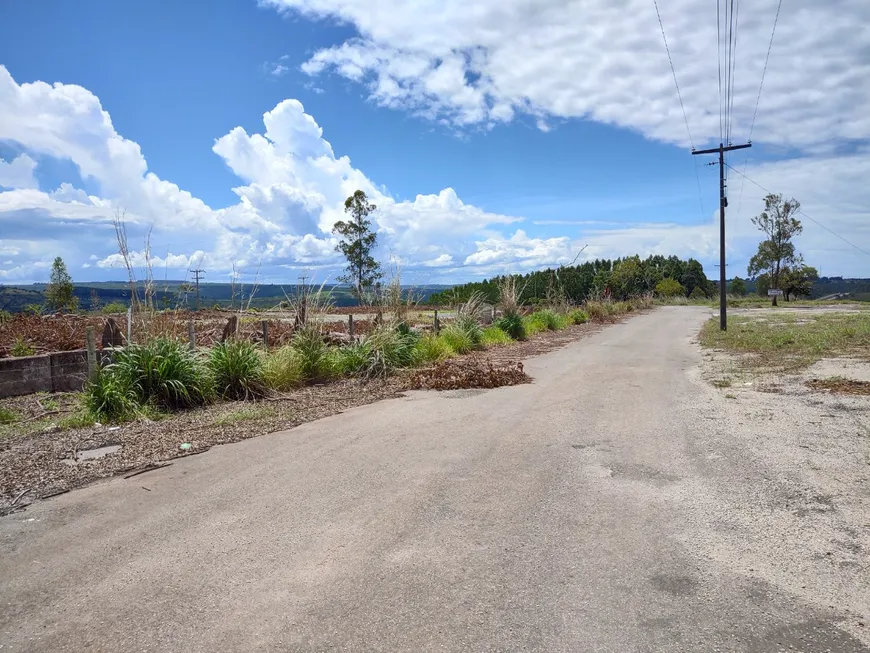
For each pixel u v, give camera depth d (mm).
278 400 8789
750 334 18422
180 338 9453
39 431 6871
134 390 7820
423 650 2645
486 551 3615
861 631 2754
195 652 2658
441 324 16656
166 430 6902
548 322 23172
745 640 2699
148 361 8023
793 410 7215
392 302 13641
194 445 6219
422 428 6867
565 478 4949
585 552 3588
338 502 4484
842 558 3455
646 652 2617
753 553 3543
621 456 5551
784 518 4027
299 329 11000
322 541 3795
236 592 3174
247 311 11055
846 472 4883
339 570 3398
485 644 2684
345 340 12188
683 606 2988
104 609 3037
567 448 5863
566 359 13555
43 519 4273
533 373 11305
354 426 7047
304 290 11461
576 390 9188
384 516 4191
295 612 2965
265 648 2678
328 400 8797
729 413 7207
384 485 4855
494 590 3154
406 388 9750
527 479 4938
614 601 3039
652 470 5117
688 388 9172
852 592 3092
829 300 52750
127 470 5379
